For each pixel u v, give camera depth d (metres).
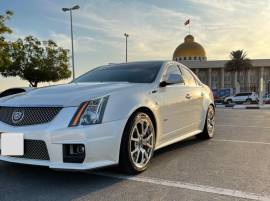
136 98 4.22
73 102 3.70
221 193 3.49
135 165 4.11
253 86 89.94
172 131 5.11
